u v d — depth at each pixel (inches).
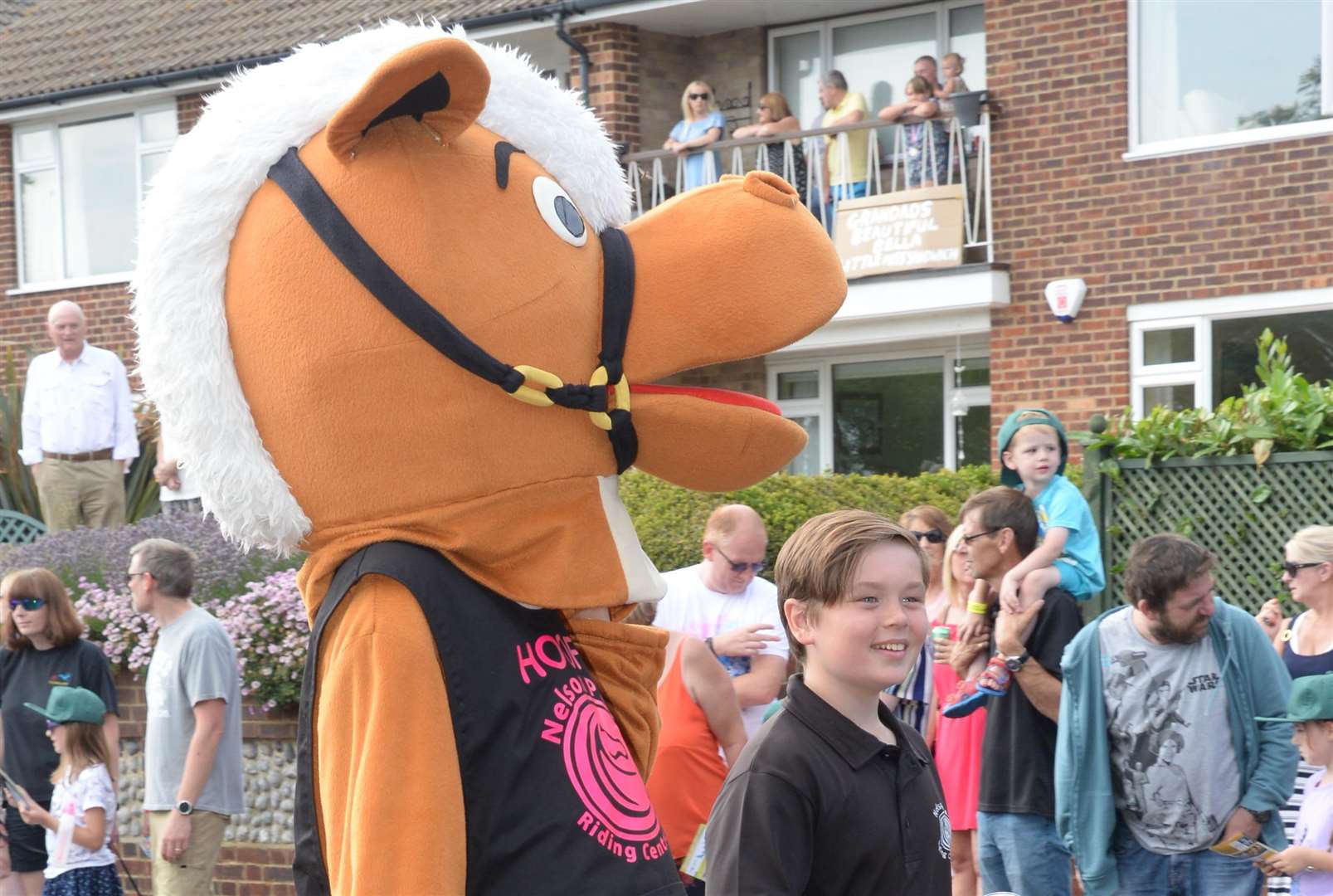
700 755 195.6
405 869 109.6
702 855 179.8
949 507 435.5
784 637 224.4
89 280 760.3
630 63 655.1
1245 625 193.6
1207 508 306.2
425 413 115.7
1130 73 538.9
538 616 122.0
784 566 128.0
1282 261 514.0
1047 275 553.0
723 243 128.2
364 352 114.9
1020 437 239.5
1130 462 313.7
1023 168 556.7
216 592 355.9
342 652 114.7
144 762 354.3
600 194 129.9
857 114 604.7
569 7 628.1
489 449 117.5
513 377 116.9
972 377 626.5
